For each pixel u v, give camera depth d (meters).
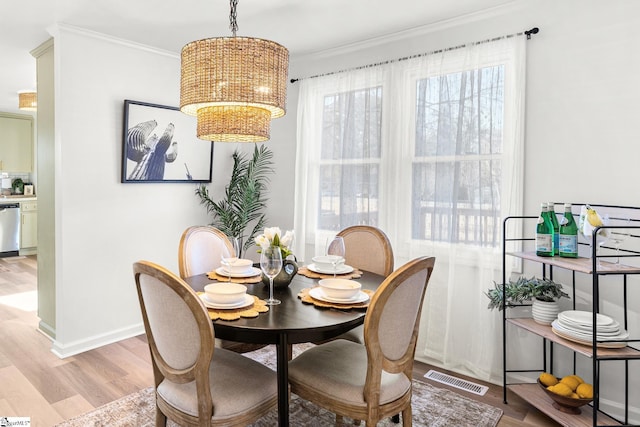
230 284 1.93
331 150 3.55
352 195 3.41
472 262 2.81
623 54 2.27
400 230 3.14
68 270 3.09
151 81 3.52
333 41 3.36
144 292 1.58
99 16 2.83
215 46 2.00
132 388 2.58
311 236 3.72
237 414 1.58
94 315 3.25
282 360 1.62
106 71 3.23
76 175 3.10
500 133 2.68
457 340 2.90
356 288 1.90
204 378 1.50
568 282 2.48
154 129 3.53
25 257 6.66
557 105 2.49
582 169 2.41
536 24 2.56
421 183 3.03
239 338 1.65
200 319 1.45
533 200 2.60
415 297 1.68
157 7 2.69
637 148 2.23
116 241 3.36
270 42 2.07
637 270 1.87
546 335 2.17
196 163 3.89
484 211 2.74
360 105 3.36
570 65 2.44
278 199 4.07
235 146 4.29
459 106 2.83
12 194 7.06
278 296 2.00
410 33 3.10
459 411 2.36
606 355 1.88
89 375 2.76
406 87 3.11
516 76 2.59
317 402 1.73
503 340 2.57
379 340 1.58
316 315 1.74
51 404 2.38
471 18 2.82
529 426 2.23
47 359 3.00
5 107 6.27
